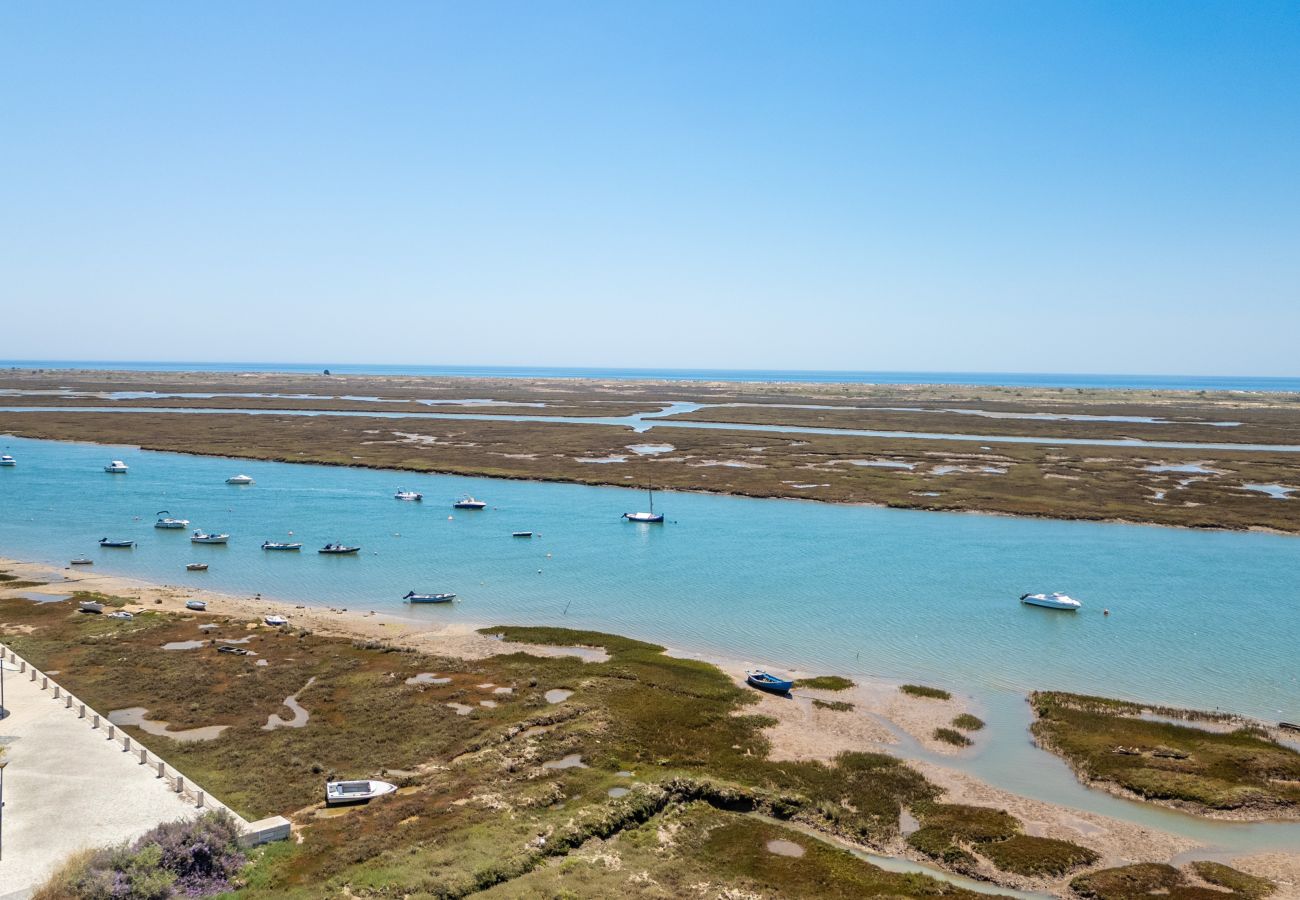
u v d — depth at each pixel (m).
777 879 34.34
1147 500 119.06
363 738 46.56
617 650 61.53
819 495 122.69
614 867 34.78
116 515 106.81
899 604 73.25
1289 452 168.50
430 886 32.12
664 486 130.25
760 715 50.53
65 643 60.00
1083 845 37.22
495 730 47.50
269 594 75.69
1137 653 61.69
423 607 72.12
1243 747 46.62
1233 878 34.59
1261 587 79.12
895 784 42.41
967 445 175.75
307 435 182.25
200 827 34.56
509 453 160.12
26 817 35.91
